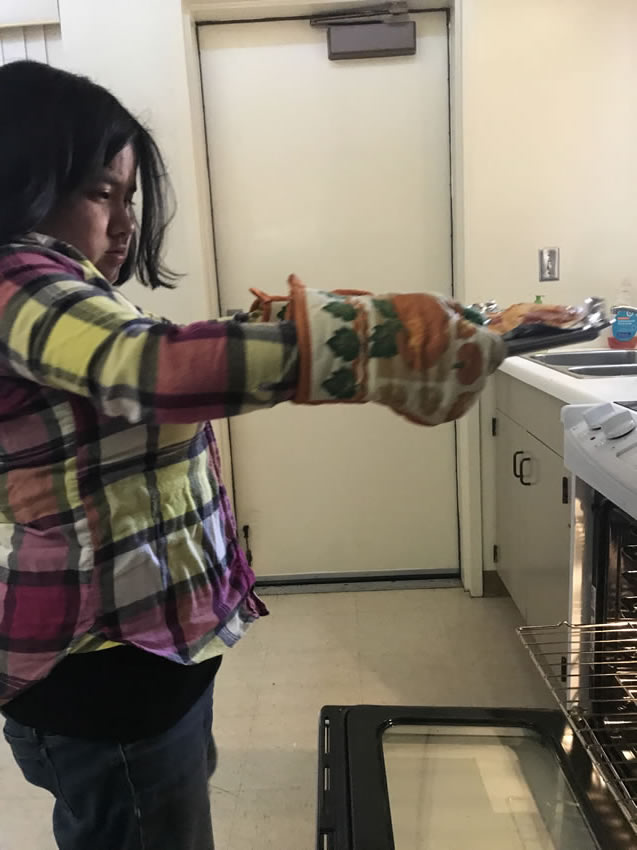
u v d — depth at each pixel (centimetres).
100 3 210
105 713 71
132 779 73
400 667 203
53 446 65
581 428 117
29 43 218
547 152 223
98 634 68
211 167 237
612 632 108
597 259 229
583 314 55
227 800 153
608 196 225
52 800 157
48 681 70
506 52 218
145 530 70
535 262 229
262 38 229
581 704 112
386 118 233
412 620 231
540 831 96
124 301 63
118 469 67
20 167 61
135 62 213
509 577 218
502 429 222
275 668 205
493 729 113
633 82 219
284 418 251
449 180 236
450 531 258
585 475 108
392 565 261
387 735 113
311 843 141
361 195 238
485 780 106
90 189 67
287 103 233
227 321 50
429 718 114
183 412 47
